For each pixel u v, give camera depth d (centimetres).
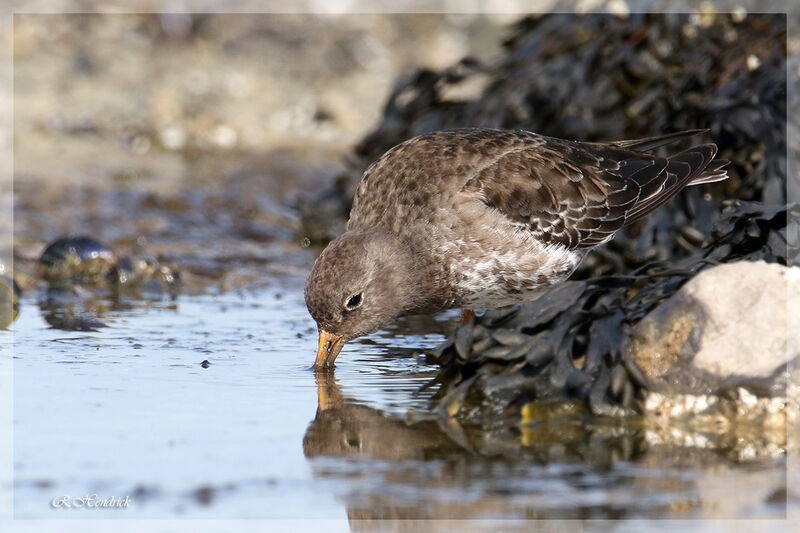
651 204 1176
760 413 909
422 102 1753
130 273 1497
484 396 941
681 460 820
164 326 1261
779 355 909
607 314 962
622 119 1530
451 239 1090
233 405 952
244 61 2727
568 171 1141
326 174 2203
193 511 728
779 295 927
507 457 826
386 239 1086
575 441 864
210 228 1802
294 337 1215
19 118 2409
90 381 1024
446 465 810
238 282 1519
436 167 1104
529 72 1628
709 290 937
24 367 1070
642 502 739
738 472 795
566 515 719
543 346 962
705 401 918
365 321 1077
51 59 2627
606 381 930
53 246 1505
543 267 1130
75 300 1397
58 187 2003
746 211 1064
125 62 2661
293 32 2823
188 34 2784
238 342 1187
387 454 834
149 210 1888
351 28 2852
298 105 2600
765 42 1448
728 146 1370
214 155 2336
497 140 1143
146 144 2373
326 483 775
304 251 1703
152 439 860
